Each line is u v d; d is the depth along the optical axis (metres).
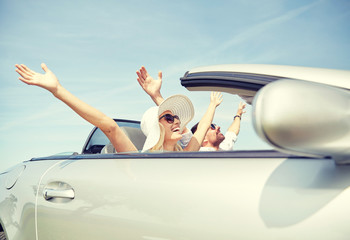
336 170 0.81
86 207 1.31
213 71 1.18
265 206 0.87
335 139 0.60
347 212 0.74
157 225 1.06
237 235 0.89
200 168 1.08
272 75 1.03
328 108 0.59
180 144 2.65
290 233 0.80
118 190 1.22
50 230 1.46
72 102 1.73
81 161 1.54
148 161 1.26
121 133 1.87
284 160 0.93
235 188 0.94
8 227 1.75
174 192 1.06
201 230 0.96
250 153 1.03
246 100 1.17
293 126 0.56
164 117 2.24
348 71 0.96
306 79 0.95
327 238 0.74
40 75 1.72
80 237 1.31
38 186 1.60
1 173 2.14
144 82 2.38
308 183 0.83
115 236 1.18
